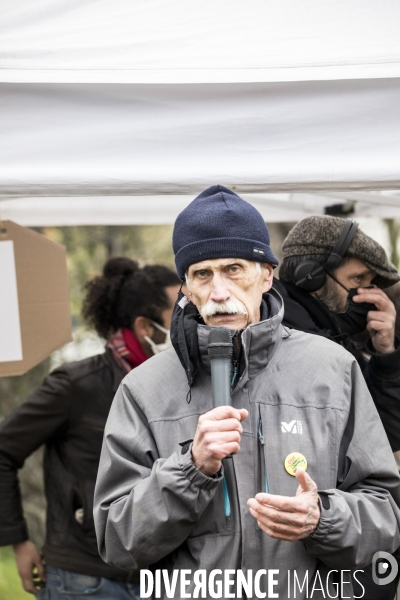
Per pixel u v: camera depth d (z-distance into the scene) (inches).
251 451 114.2
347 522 107.5
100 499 117.4
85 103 133.8
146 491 108.7
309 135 134.1
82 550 201.6
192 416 116.3
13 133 132.6
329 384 117.6
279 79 130.3
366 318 157.0
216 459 103.5
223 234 114.3
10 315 167.0
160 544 109.0
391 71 130.2
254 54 130.7
